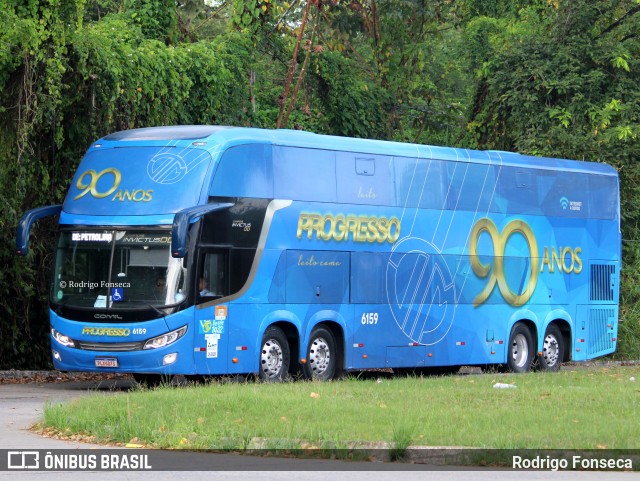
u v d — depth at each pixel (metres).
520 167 27.67
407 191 24.86
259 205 21.83
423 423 13.75
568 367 30.62
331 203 23.19
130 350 20.59
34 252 25.11
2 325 25.27
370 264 23.94
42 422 14.88
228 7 35.69
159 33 30.16
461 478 11.05
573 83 35.53
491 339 26.73
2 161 24.23
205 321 20.81
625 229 35.66
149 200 20.98
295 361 22.58
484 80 38.47
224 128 21.86
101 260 21.06
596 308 29.64
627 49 36.25
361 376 26.78
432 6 36.84
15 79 24.02
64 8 23.95
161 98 27.36
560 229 28.64
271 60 36.38
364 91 36.12
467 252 26.22
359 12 36.12
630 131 34.53
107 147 21.78
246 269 21.53
